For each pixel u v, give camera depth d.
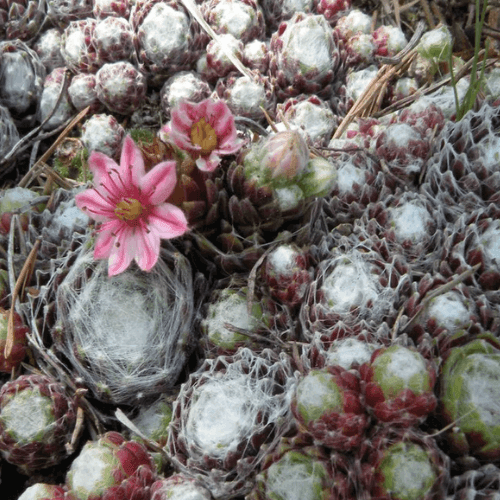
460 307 0.11
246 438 0.11
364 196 0.13
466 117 0.13
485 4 0.15
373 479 0.10
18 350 0.12
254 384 0.11
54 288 0.12
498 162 0.13
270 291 0.12
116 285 0.12
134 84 0.16
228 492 0.11
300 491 0.10
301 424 0.10
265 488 0.10
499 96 0.15
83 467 0.10
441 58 0.16
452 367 0.10
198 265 0.13
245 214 0.12
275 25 0.18
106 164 0.12
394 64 0.16
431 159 0.13
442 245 0.12
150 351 0.12
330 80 0.16
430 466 0.09
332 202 0.13
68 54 0.17
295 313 0.13
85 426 0.12
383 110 0.16
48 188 0.15
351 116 0.16
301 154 0.11
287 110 0.16
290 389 0.11
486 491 0.10
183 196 0.12
